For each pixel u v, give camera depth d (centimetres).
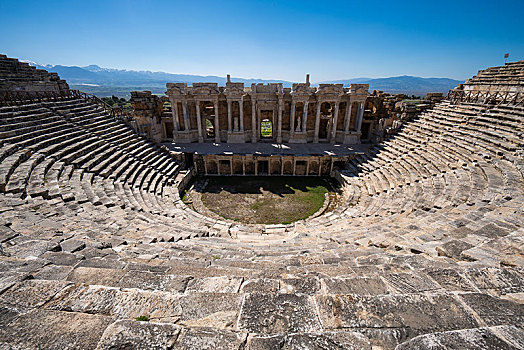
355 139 3578
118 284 493
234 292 471
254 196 2639
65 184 1617
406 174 2216
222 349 326
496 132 1997
